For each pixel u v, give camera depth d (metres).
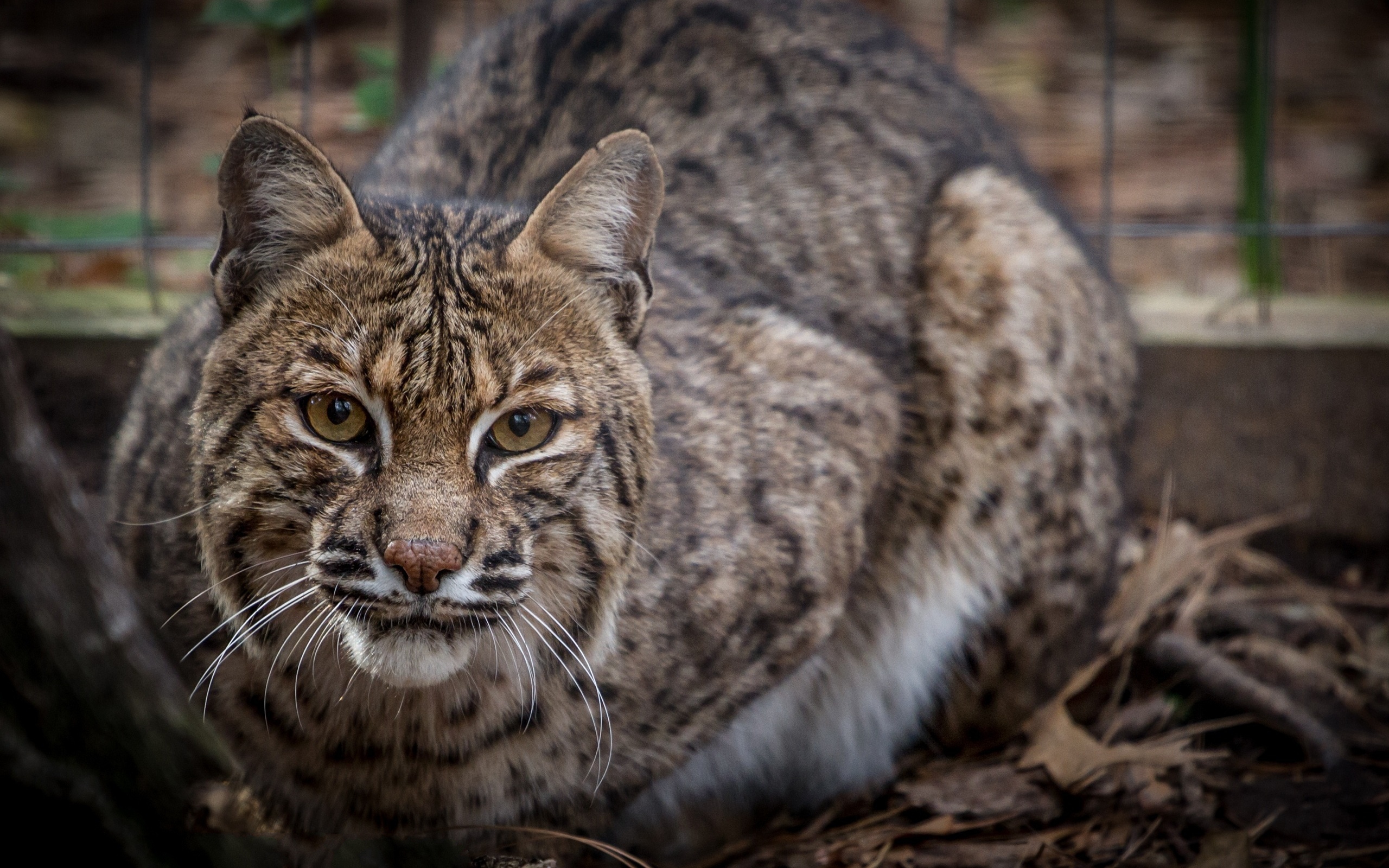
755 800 7.84
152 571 6.01
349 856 6.00
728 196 7.60
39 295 10.02
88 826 4.48
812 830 7.50
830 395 7.14
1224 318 9.95
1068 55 15.56
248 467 5.27
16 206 12.20
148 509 6.09
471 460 5.23
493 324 5.28
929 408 7.74
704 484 6.49
